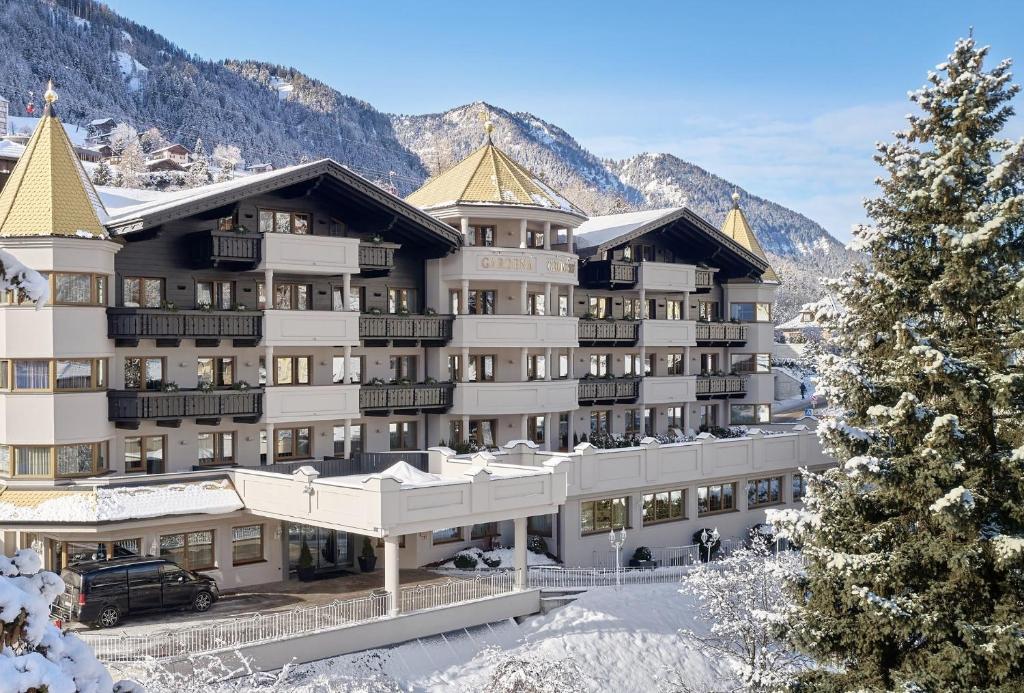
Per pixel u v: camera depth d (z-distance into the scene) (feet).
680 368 173.27
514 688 82.53
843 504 71.05
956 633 64.44
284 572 115.96
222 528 111.34
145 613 97.66
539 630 104.42
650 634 106.32
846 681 68.54
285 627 91.15
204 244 117.39
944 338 69.10
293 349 127.75
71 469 108.78
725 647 100.99
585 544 129.18
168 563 98.89
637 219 165.78
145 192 144.56
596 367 162.09
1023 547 61.52
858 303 71.46
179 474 111.34
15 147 190.29
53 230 106.52
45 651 29.81
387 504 95.35
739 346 181.47
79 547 105.50
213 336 116.37
